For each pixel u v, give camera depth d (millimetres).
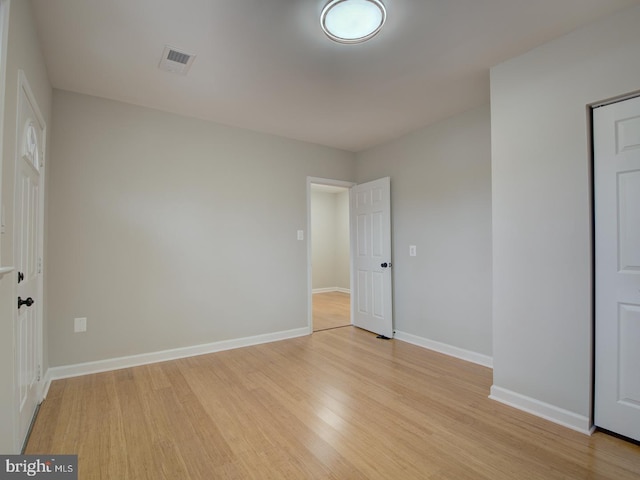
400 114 3383
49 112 2666
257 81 2691
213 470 1679
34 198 2135
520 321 2320
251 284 3801
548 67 2186
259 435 1985
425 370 3016
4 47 1337
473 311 3234
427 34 2088
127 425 2082
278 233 4012
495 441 1927
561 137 2127
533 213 2256
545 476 1631
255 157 3861
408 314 3932
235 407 2322
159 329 3238
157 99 3027
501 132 2426
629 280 1910
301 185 4227
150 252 3205
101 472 1654
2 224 1361
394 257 4129
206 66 2465
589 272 2014
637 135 1883
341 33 1981
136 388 2613
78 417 2168
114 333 3023
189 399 2438
